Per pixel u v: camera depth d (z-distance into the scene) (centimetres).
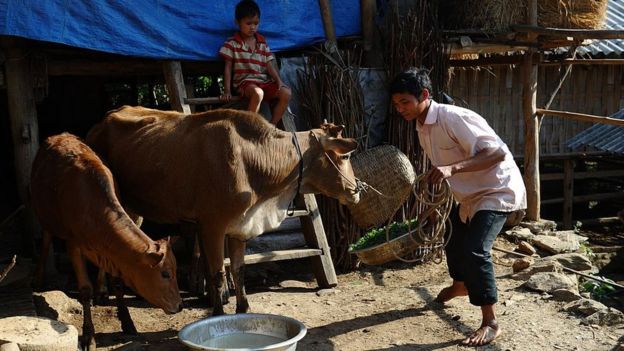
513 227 802
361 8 722
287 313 558
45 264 586
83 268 468
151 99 1113
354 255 676
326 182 540
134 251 424
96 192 441
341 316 550
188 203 507
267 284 646
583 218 1165
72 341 421
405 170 639
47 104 1034
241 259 536
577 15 762
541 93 1017
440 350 474
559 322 518
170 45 621
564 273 655
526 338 488
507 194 468
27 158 618
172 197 509
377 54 735
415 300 579
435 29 705
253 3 618
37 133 623
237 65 626
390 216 646
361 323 532
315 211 630
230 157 493
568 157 1044
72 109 1043
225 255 618
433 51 697
